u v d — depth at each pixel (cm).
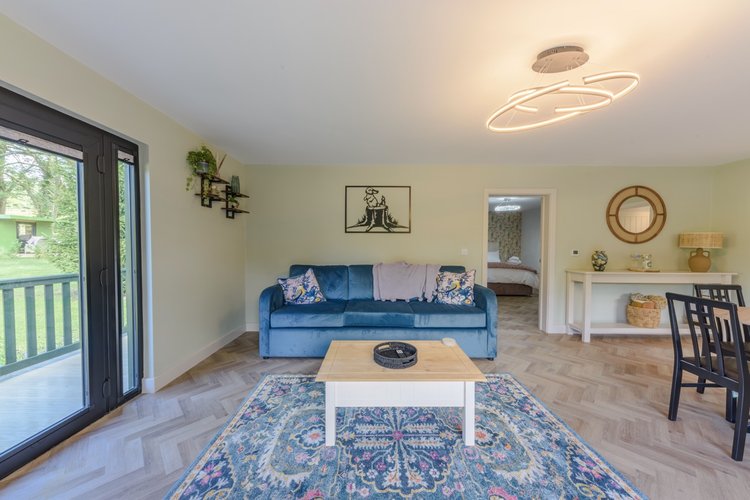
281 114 245
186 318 275
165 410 208
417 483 144
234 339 366
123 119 205
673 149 328
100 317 199
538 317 464
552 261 398
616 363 294
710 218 394
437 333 300
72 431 180
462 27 144
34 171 166
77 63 173
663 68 174
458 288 334
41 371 175
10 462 151
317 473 150
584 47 157
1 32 139
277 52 166
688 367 191
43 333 175
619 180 396
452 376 165
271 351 299
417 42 156
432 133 286
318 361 295
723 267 379
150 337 233
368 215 402
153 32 150
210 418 198
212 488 141
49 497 138
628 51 159
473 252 404
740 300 251
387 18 138
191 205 282
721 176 383
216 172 305
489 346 300
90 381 192
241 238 391
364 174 400
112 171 206
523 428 188
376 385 168
